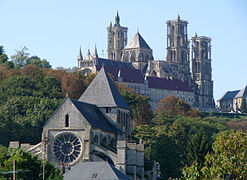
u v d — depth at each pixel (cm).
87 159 18525
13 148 17800
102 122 19925
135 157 19025
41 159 16888
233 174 15038
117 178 15275
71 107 18888
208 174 14725
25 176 15425
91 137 18762
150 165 19800
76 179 15438
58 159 18738
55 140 18812
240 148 15100
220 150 15188
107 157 18725
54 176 15550
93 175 15462
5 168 15338
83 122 18750
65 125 18838
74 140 18725
